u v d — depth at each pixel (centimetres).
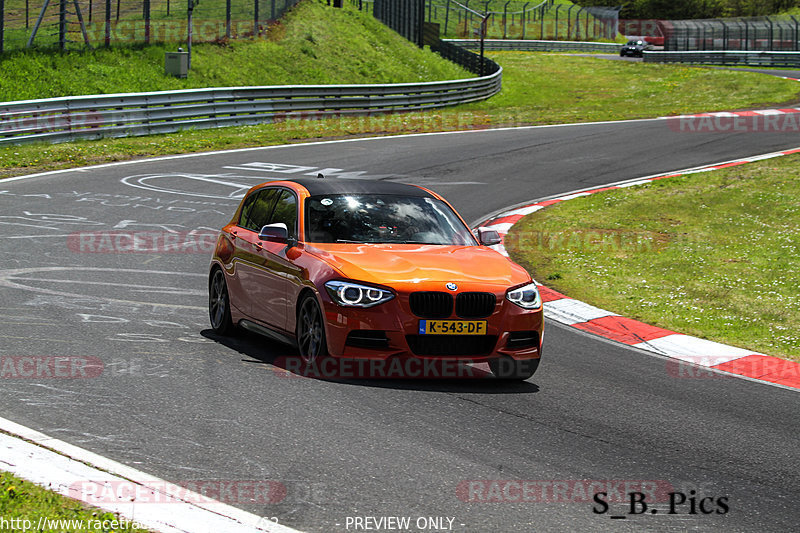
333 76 12838
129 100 7631
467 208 5425
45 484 1333
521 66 19112
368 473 1513
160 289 3109
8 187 5156
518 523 1340
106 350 2275
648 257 4162
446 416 1886
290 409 1859
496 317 2130
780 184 5731
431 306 2088
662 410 2070
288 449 1614
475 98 12488
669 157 7569
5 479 1338
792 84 13350
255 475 1475
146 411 1789
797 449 1822
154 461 1513
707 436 1878
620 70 17788
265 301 2389
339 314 2084
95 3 15038
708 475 1620
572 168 7044
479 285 2131
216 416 1783
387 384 2111
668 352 2777
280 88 9119
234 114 8825
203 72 11081
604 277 3819
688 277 3784
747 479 1609
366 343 2083
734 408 2138
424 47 17588
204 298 3033
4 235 3862
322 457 1580
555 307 3312
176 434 1661
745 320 3175
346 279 2105
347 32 14738
